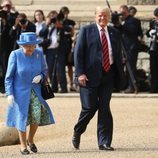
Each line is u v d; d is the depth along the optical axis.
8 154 28.75
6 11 48.28
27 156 28.03
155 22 48.22
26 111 28.47
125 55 48.16
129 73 48.00
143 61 51.50
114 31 29.50
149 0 55.28
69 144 31.02
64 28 48.78
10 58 28.78
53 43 48.69
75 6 55.75
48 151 29.22
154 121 37.22
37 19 48.94
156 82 48.50
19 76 28.66
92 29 29.31
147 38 51.06
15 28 47.53
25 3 56.81
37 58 28.92
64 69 48.78
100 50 29.11
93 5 55.62
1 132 31.73
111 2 56.00
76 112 39.81
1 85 48.31
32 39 28.69
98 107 29.25
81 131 29.52
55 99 45.50
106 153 28.47
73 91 49.62
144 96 46.75
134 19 48.50
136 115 38.97
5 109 40.94
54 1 56.53
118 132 34.06
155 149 29.41
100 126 29.17
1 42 48.09
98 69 29.03
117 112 39.81
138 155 27.91
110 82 29.23
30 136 28.86
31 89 28.69
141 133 33.72
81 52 29.12
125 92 48.09
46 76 29.06
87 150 29.30
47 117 28.89
